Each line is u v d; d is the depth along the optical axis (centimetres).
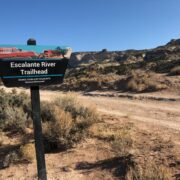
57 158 877
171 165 705
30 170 821
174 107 1788
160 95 2253
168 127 1179
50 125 989
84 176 739
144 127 1167
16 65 596
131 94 2447
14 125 1218
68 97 1328
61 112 1071
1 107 1420
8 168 847
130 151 809
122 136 927
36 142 625
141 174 653
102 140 983
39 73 617
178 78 2683
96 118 1215
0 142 1045
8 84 595
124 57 10600
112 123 1225
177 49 8388
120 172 726
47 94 3116
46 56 620
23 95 1728
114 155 831
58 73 636
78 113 1174
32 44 609
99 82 3161
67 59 640
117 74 3969
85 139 999
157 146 853
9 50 589
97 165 790
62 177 748
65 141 948
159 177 636
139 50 13325
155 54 8500
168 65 3669
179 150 796
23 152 886
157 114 1561
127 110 1738
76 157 865
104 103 2103
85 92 3036
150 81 2656
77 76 4744
